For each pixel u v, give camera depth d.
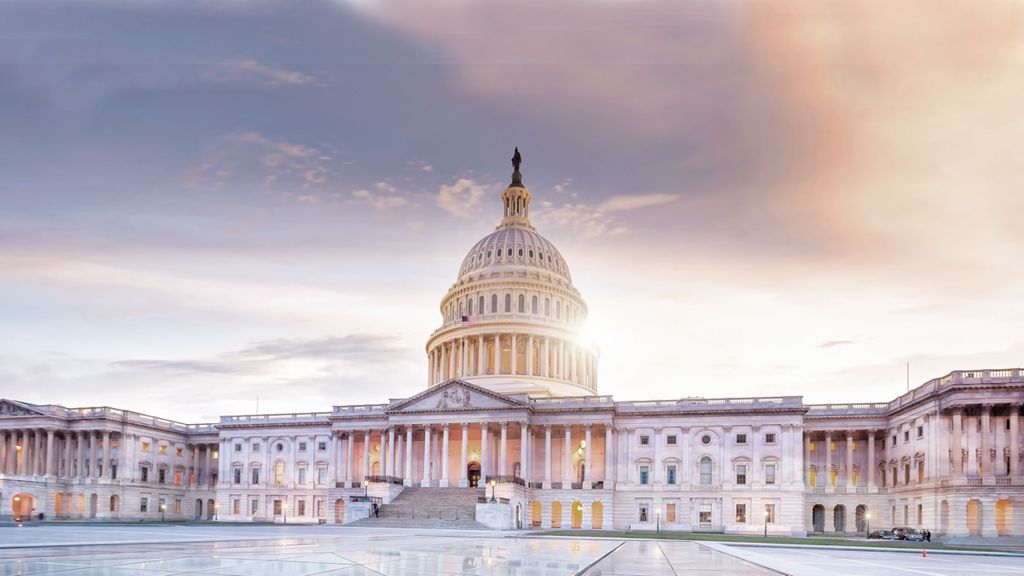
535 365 142.75
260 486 136.75
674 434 116.25
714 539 74.56
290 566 28.02
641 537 75.75
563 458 120.75
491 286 147.12
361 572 26.06
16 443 135.12
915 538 89.00
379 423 127.94
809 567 36.53
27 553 33.50
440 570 27.61
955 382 91.69
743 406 114.44
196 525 98.00
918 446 100.69
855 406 116.19
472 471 126.00
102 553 33.75
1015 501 87.56
